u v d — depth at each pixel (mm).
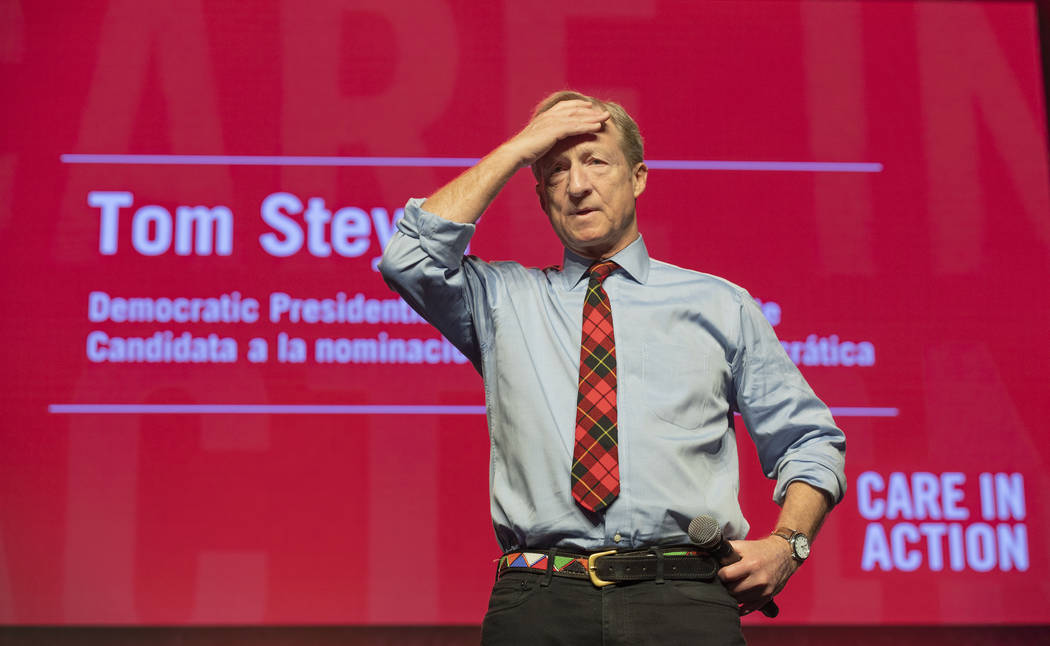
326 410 11031
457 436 11078
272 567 10727
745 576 4562
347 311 11234
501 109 11727
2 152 11297
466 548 10867
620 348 4828
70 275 11125
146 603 10602
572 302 5000
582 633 4344
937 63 12055
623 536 4488
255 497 10828
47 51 11539
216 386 11016
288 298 11227
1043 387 11398
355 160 11555
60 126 11406
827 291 11500
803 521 4824
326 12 11820
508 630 4438
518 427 4742
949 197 11766
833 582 10914
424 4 11883
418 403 11109
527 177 11484
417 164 11586
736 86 11883
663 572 4391
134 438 10867
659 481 4562
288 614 10664
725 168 11695
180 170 11414
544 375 4809
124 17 11672
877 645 10859
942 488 11156
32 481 10719
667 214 11562
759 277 11500
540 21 11906
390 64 11766
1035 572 11031
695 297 5020
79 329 11031
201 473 10836
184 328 11102
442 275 4953
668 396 4746
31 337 10977
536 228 11398
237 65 11664
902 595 10930
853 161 11789
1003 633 10930
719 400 4895
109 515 10711
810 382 11305
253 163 11477
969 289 11570
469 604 10773
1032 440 11297
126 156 11398
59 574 10594
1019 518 11148
